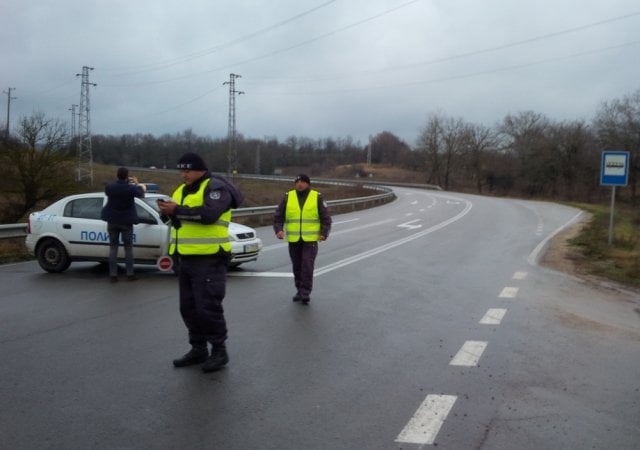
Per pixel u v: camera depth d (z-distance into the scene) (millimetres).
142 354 5738
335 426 4098
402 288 9305
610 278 10625
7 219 23547
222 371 5246
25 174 23344
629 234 18578
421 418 4234
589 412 4375
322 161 117688
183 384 4914
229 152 60188
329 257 12836
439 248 14742
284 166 114875
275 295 8633
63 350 5848
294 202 8250
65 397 4609
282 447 3773
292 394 4703
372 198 36250
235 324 6906
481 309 7844
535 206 36781
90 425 4098
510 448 3771
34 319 7090
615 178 15430
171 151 94250
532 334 6590
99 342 6133
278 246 14789
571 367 5434
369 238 17078
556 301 8461
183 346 6012
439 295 8773
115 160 96625
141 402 4516
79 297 8383
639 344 6281
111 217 9477
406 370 5301
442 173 93000
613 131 56344
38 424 4109
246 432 3996
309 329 6707
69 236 10484
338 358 5645
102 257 10422
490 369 5344
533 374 5219
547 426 4113
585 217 27109
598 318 7484
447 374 5203
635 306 8336
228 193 5250
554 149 65562
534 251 14328
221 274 5312
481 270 11227
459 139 89875
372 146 120188
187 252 5172
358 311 7648
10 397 4605
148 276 10203
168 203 5121
